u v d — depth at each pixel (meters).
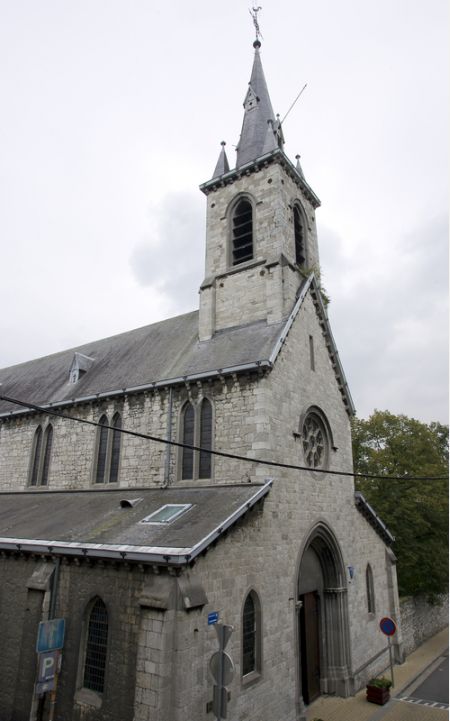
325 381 22.81
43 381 30.97
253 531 15.33
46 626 13.43
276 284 21.77
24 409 25.66
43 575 14.85
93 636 13.65
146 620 11.99
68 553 14.23
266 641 14.94
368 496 35.16
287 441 18.41
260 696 14.20
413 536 31.55
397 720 16.56
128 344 29.00
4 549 16.19
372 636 21.80
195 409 19.25
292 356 20.17
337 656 19.23
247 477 17.05
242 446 17.53
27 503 22.31
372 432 37.56
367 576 22.94
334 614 19.72
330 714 17.08
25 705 13.72
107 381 24.95
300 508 18.33
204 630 12.50
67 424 23.86
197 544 12.25
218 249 25.27
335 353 23.95
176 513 15.44
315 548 20.11
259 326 21.64
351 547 21.67
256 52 32.12
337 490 21.59
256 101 29.92
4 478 25.88
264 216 24.11
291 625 16.34
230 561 14.03
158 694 11.21
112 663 12.59
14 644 14.92
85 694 13.06
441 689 19.70
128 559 12.80
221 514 14.36
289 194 25.48
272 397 17.98
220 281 24.25
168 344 25.64
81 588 14.14
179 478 18.92
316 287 23.78
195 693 11.79
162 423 20.00
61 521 17.62
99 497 20.17
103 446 22.12
